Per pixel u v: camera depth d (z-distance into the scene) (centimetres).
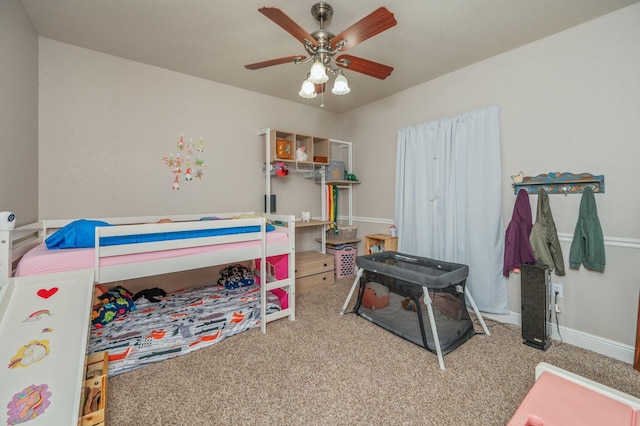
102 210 243
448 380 164
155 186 268
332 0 174
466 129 260
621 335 188
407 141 314
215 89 301
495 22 198
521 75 230
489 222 245
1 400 102
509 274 241
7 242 139
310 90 189
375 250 347
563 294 212
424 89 303
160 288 270
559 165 212
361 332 223
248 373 171
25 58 190
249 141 328
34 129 206
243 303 238
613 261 191
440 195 284
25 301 136
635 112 181
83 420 120
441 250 284
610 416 96
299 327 231
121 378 165
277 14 138
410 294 207
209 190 301
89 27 204
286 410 141
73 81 228
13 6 170
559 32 210
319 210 397
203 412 140
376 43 225
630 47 181
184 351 191
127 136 253
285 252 240
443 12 186
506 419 135
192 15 190
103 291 217
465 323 214
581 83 201
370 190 375
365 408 143
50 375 112
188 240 189
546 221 215
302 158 338
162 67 268
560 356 191
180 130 281
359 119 386
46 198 219
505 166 242
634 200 183
